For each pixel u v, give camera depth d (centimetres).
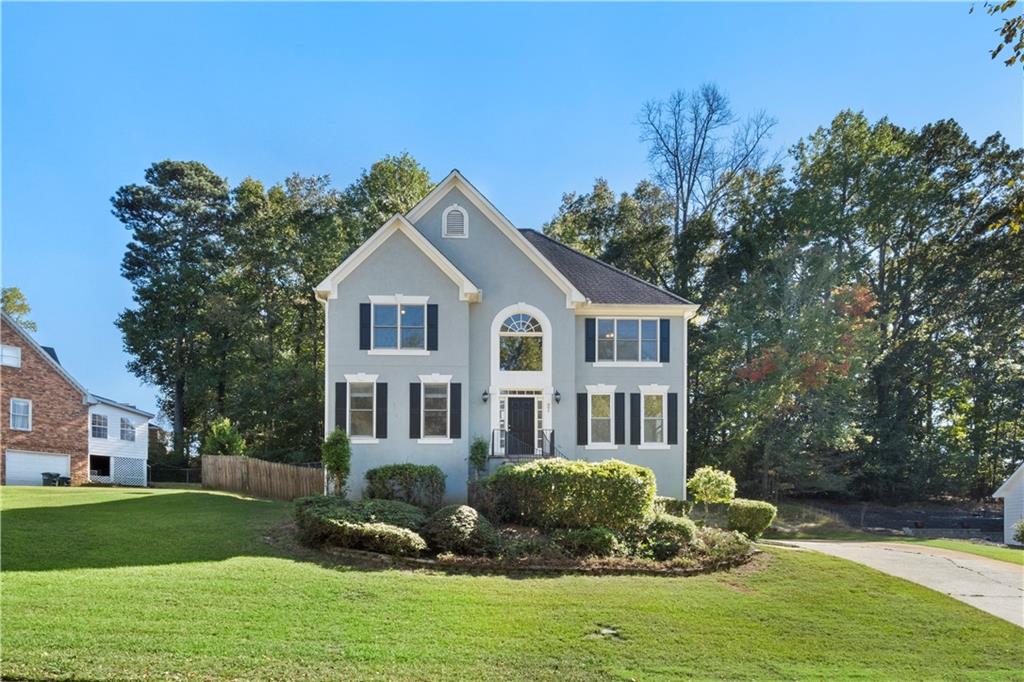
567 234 5041
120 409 4256
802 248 4316
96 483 3988
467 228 2730
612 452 2725
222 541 1767
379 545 1731
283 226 4928
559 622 1313
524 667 1115
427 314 2600
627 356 2792
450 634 1227
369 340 2573
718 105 4791
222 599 1324
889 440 4441
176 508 2214
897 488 4422
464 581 1560
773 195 4675
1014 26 981
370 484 2416
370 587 1458
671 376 2784
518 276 2720
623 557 1803
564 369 2695
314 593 1393
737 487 4209
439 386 2592
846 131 4484
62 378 3794
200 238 5306
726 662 1180
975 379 4462
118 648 1095
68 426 3797
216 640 1141
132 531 1806
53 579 1384
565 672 1105
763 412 3891
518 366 2742
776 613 1424
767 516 2170
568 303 2717
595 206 5088
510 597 1447
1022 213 1108
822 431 3903
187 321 5119
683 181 4866
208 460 3606
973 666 1202
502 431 2653
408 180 4878
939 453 4484
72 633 1137
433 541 1808
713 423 4422
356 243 4634
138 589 1352
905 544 2425
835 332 3875
